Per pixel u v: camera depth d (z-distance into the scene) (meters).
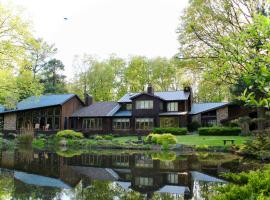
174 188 12.84
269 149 22.22
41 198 11.22
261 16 4.47
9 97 28.52
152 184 13.75
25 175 16.03
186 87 50.78
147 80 72.31
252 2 22.44
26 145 39.91
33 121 53.91
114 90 74.75
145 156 26.20
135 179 14.99
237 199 7.27
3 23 25.16
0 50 25.20
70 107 54.12
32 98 53.88
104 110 53.50
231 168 17.73
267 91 4.84
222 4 26.27
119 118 51.28
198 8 27.45
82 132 50.72
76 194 11.88
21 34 25.78
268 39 5.00
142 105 49.66
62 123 52.03
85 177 15.63
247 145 24.95
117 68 74.69
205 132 41.31
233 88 25.98
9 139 46.00
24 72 27.03
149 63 72.81
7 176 15.61
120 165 20.12
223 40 5.69
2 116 56.47
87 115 52.78
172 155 26.88
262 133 25.03
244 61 5.23
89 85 71.06
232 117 42.62
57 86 70.69
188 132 46.81
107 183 14.05
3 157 24.56
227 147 29.78
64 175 16.20
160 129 44.62
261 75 4.68
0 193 11.87
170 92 51.91
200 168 18.12
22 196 11.48
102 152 30.73
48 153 29.00
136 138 42.31
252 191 7.29
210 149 30.52
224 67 6.05
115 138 44.00
